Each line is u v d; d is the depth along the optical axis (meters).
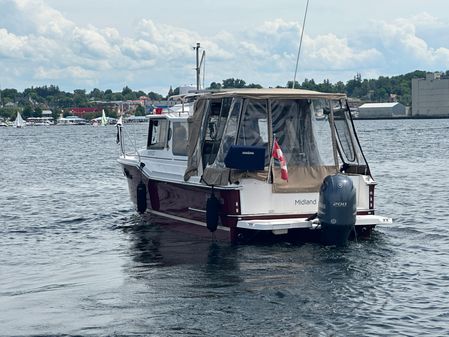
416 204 26.64
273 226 17.44
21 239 21.39
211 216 18.41
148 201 22.14
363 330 12.52
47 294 15.01
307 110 18.88
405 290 14.69
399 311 13.43
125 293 14.85
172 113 21.56
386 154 56.56
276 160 18.22
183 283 15.45
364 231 18.86
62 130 171.62
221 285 15.17
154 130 22.00
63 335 12.57
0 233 22.42
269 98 18.41
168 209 21.03
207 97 19.09
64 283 15.92
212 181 18.41
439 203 26.78
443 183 33.72
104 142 93.62
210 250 18.19
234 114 18.48
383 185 33.38
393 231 20.92
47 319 13.37
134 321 13.12
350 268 16.28
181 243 19.41
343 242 17.83
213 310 13.57
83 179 39.41
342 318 13.08
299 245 18.33
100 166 48.62
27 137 125.19
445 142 74.56
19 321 13.30
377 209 25.53
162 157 21.41
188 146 19.56
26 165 52.22
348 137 19.00
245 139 18.39
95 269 17.19
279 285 15.05
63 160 57.03
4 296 14.96
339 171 18.86
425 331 12.45
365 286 14.95
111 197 30.73
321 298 14.16
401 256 17.47
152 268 16.92
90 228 23.00
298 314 13.29
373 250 17.95
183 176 19.80
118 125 24.52
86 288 15.39
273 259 17.08
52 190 34.19
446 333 12.36
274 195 18.14
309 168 18.52
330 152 18.86
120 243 20.22
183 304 13.96
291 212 18.27
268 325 12.77
